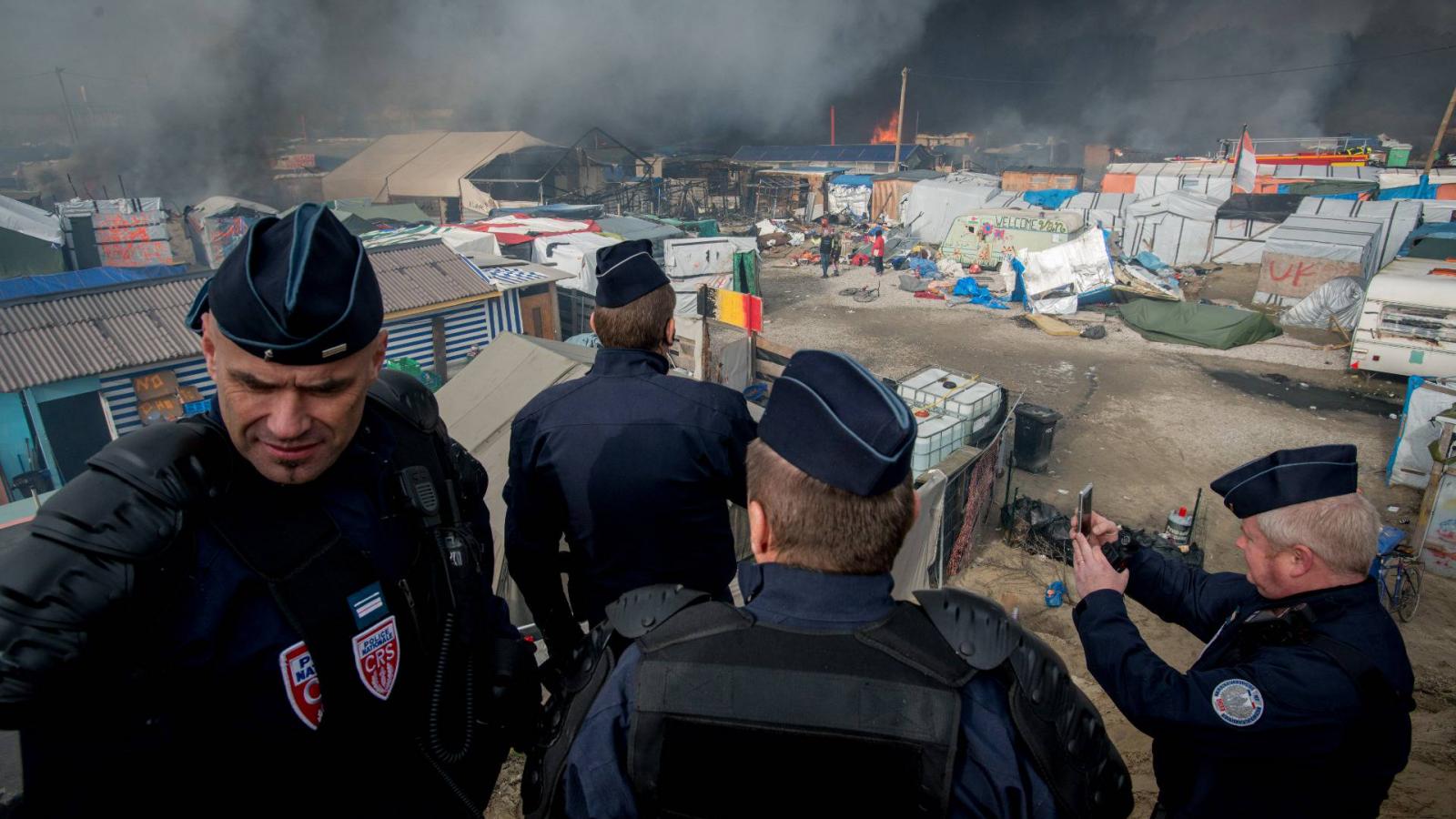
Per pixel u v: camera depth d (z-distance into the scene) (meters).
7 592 0.90
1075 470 14.09
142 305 15.12
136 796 1.06
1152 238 30.55
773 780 1.08
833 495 1.16
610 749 1.16
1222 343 20.56
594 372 2.14
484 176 44.25
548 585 2.33
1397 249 25.08
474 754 1.48
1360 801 1.88
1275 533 2.01
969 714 1.09
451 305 18.28
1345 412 16.38
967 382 11.50
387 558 1.29
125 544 0.96
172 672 1.04
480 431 8.15
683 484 2.04
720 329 14.46
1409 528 11.55
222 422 1.16
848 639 1.15
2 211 29.86
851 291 28.00
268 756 1.16
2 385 13.05
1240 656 2.08
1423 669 8.24
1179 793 2.08
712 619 1.22
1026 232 28.00
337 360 1.05
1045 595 9.82
